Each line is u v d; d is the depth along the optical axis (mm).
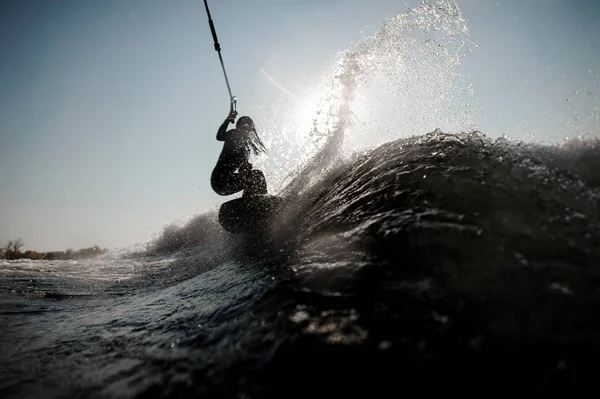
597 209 2199
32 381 1978
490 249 2014
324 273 2344
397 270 2064
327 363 1551
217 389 1569
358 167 4449
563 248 1952
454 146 3391
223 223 5270
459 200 2510
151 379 1783
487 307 1694
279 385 1500
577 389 1278
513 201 2373
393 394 1351
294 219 4402
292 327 1855
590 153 2693
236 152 5270
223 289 3100
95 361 2164
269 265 3066
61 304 4180
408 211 2580
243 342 1905
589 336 1479
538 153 2887
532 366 1388
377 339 1628
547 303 1663
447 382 1367
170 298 3670
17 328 3070
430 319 1688
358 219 2891
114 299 4414
